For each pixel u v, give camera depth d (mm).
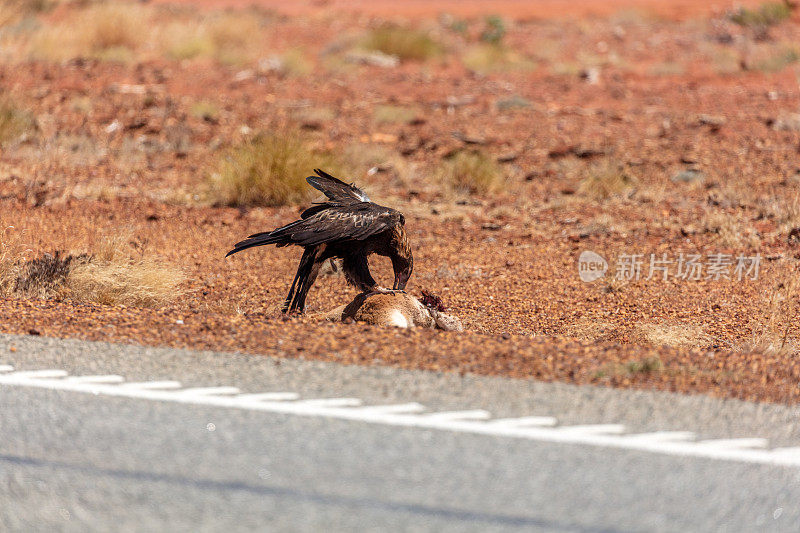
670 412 18672
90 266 33250
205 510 14344
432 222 47219
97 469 15797
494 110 74938
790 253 40844
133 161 58406
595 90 83188
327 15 121875
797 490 15219
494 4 131750
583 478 15555
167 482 15312
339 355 22156
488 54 96062
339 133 66188
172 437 17172
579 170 57406
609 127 68938
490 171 54500
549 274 38438
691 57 98812
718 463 16250
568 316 32594
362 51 95750
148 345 22875
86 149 60312
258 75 85812
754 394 20078
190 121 68500
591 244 43062
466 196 52625
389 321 25844
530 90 83312
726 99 78812
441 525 13875
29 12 109375
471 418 18156
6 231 39656
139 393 19406
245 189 50406
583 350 23047
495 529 13758
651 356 22484
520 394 19562
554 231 45562
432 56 97125
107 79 81438
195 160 59281
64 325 24484
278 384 20000
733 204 49250
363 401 19031
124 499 14719
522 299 34875
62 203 48000
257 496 14812
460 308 33531
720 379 21047
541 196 52594
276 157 51156
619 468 15969
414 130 67938
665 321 31891
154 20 109438
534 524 13945
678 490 15164
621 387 20266
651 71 91188
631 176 55031
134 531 13680
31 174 53688
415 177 56062
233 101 75562
